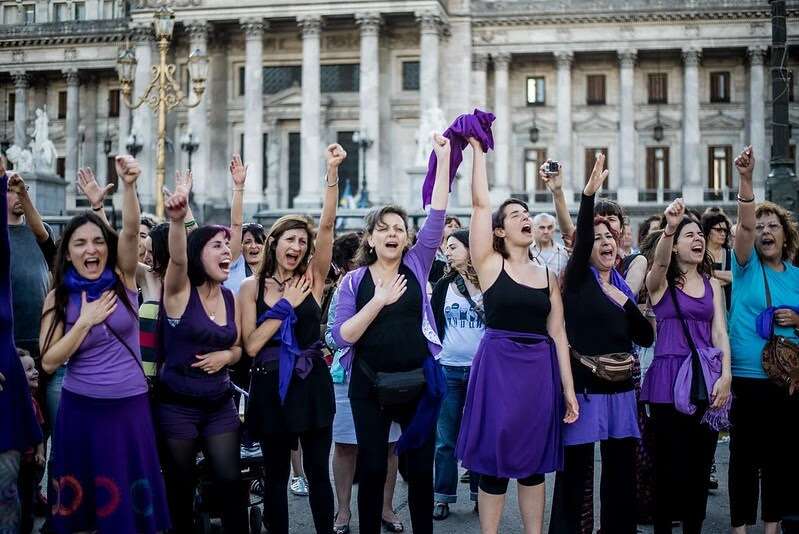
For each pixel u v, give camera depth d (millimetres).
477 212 10609
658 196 75938
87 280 9734
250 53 72750
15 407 9547
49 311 9719
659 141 77312
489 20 76000
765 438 11516
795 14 72438
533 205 75062
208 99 78375
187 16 73750
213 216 75062
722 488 15117
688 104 74125
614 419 10531
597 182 10422
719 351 11195
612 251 11062
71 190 84750
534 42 76188
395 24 75375
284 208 78938
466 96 75125
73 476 9477
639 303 12617
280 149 79250
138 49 76500
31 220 12117
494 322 10414
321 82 77625
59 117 89188
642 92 77812
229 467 10297
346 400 12797
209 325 10156
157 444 10242
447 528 12875
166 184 78812
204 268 10312
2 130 91562
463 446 10438
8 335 9578
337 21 74188
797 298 11672
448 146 10875
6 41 86812
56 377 11977
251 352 10586
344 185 76375
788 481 11453
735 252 11914
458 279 14328
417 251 10969
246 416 10773
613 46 75000
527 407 10133
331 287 14398
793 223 12039
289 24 75812
